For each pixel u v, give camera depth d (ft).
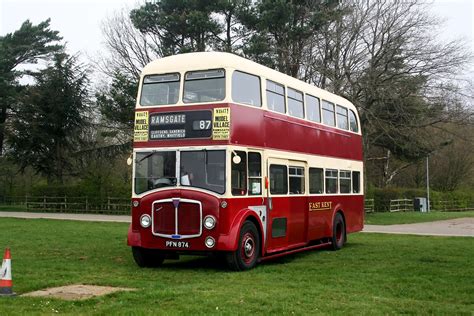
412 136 116.06
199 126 43.68
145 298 30.83
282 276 40.22
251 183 45.29
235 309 28.17
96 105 154.40
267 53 119.65
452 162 203.00
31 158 159.74
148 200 44.21
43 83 159.63
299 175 53.78
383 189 157.99
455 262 47.91
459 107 111.14
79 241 66.54
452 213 144.87
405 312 28.19
